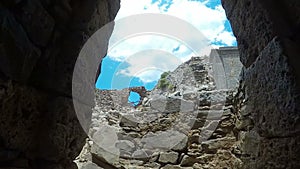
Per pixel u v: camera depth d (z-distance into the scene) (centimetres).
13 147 124
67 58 155
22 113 129
